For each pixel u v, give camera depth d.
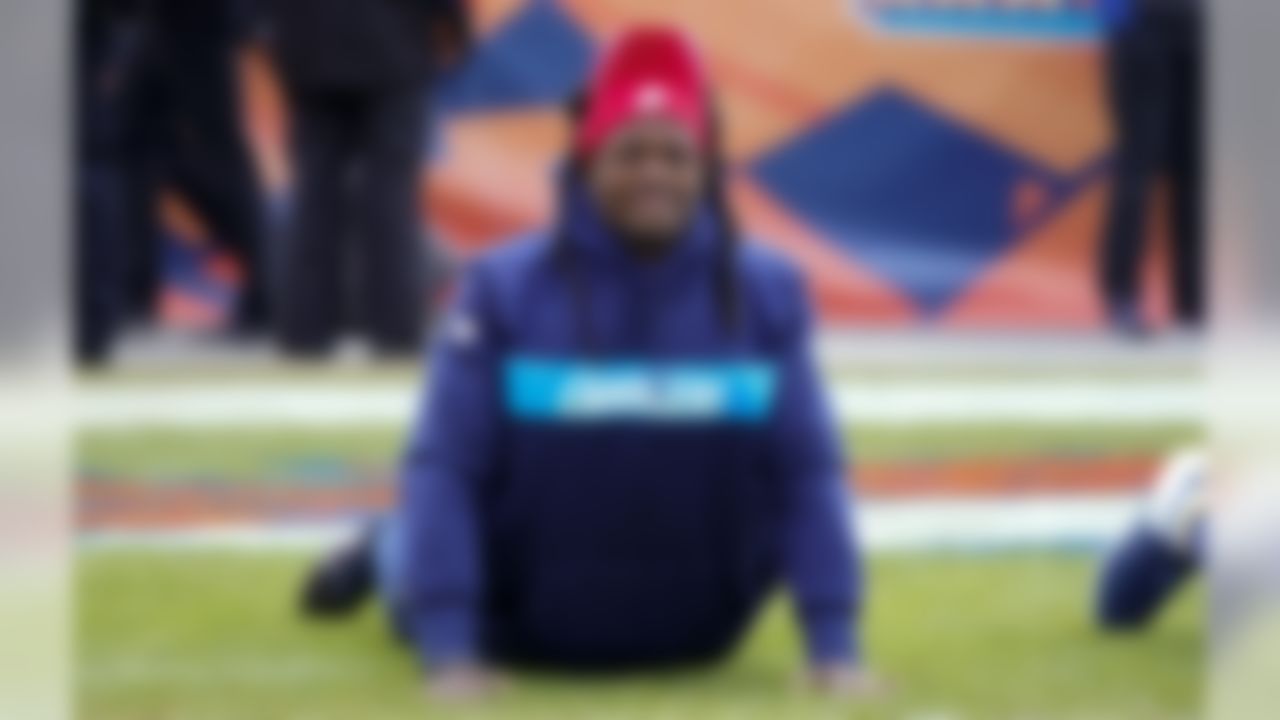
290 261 23.56
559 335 8.79
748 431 8.84
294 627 10.20
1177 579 10.05
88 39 22.84
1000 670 9.33
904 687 8.99
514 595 9.10
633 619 9.08
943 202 28.77
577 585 8.95
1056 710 8.67
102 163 22.09
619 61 8.82
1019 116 28.81
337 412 17.62
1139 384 20.56
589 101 8.88
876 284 28.59
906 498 13.98
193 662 9.43
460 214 27.73
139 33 25.16
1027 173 28.84
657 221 8.66
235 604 10.64
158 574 11.19
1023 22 28.80
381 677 9.16
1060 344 25.88
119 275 24.78
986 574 11.51
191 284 27.89
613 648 9.20
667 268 8.80
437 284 27.16
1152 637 10.02
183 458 15.10
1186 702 8.80
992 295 28.84
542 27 27.77
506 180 27.80
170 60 25.30
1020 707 8.70
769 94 28.41
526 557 8.95
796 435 8.94
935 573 11.50
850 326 28.41
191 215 26.69
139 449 15.33
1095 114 28.84
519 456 8.81
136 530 12.37
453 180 27.69
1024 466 15.33
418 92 23.38
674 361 8.78
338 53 22.91
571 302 8.80
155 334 26.06
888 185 28.66
